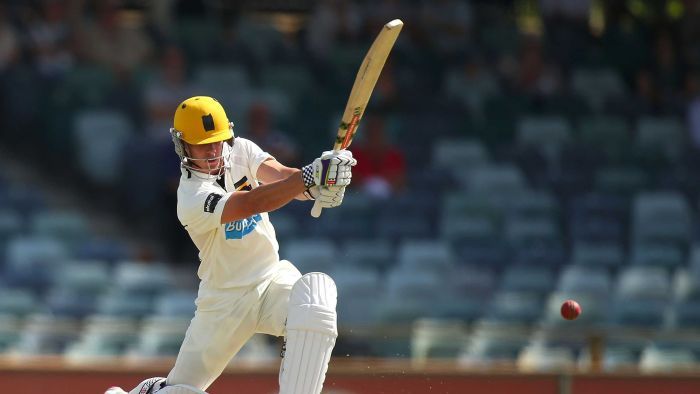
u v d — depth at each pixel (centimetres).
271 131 3753
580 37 4509
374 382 2219
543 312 3212
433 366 2281
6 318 3069
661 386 2283
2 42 3838
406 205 3575
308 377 1502
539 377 2269
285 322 1546
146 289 3244
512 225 3612
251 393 2261
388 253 3412
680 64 4434
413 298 3259
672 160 3994
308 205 3556
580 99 4203
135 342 2662
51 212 3553
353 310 3194
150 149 3572
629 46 4503
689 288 3322
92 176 3678
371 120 3644
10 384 2245
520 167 3884
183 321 2706
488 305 3225
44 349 2639
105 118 3747
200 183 1521
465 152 3878
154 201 3528
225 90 3928
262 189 1461
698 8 4594
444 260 3403
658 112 4231
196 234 1537
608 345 2556
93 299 3189
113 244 3416
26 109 3781
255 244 1553
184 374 1581
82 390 2256
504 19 4700
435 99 4088
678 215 3700
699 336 2539
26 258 3378
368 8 4303
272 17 4691
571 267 3522
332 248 3375
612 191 3847
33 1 3975
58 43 3906
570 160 3928
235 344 1581
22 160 3738
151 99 3712
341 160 1440
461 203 3622
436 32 4331
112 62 3891
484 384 2250
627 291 3328
